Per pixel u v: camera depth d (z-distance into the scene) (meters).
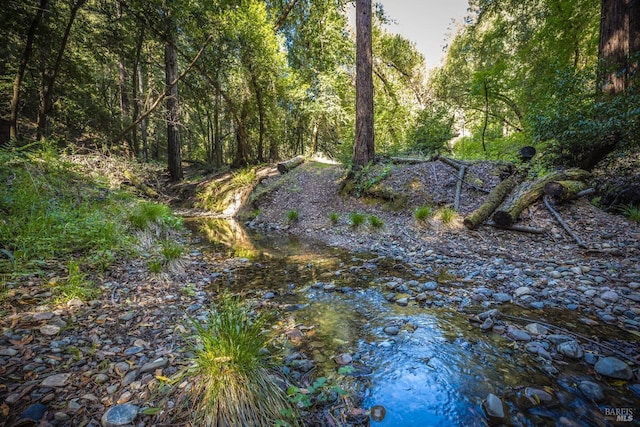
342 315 2.90
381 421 1.59
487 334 2.44
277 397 1.70
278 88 13.33
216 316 2.22
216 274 4.23
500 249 4.62
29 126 13.49
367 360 2.15
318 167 11.62
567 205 5.38
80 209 4.64
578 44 9.36
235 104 13.57
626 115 4.76
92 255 3.71
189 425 1.49
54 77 9.73
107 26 11.77
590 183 5.68
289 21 14.91
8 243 3.19
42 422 1.43
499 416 1.60
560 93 5.82
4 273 2.85
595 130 5.29
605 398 1.69
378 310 2.98
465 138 12.34
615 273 3.31
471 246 4.90
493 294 3.15
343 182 9.30
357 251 5.38
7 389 1.62
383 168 8.69
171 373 1.89
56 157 5.78
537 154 7.25
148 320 2.64
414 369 2.03
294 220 8.43
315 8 13.77
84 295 2.83
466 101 12.06
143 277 3.58
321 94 13.28
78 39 11.40
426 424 1.57
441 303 3.06
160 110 16.62
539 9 10.16
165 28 10.31
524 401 1.70
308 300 3.30
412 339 2.41
